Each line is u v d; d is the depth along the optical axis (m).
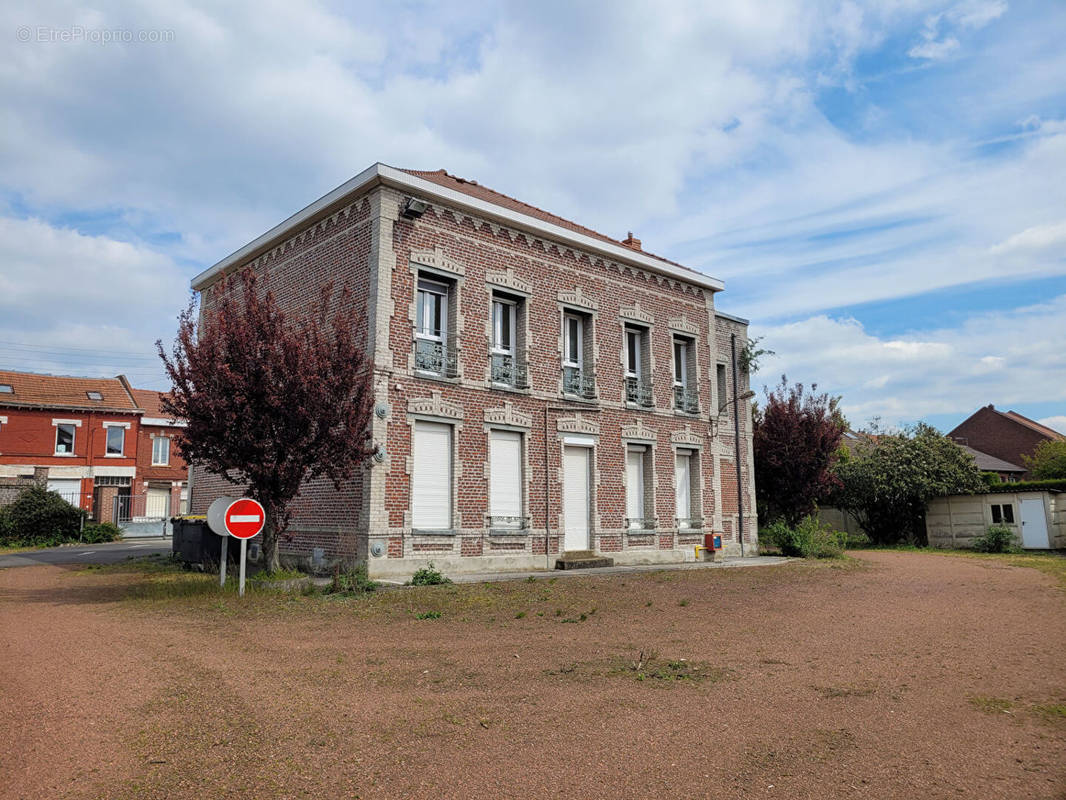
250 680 6.27
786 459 24.08
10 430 33.97
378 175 14.53
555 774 4.34
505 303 17.28
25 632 8.23
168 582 12.62
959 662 7.18
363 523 13.91
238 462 11.98
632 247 22.56
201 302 20.75
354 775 4.29
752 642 8.11
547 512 16.92
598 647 7.77
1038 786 4.21
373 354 14.27
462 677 6.47
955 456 29.23
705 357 21.83
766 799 4.02
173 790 4.01
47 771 4.20
